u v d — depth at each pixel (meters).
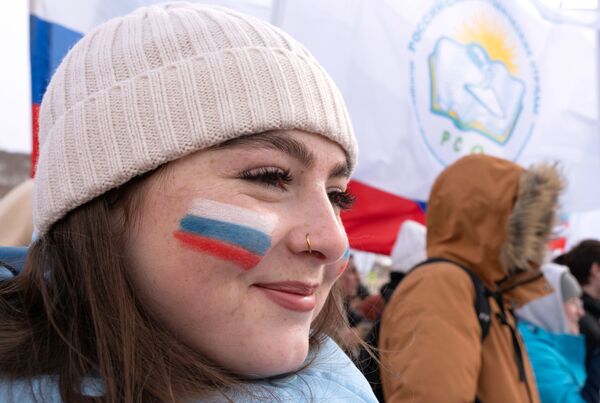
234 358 0.77
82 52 0.87
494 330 1.76
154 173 0.78
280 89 0.80
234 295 0.76
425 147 2.67
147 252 0.77
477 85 2.81
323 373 0.95
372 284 4.44
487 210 1.89
